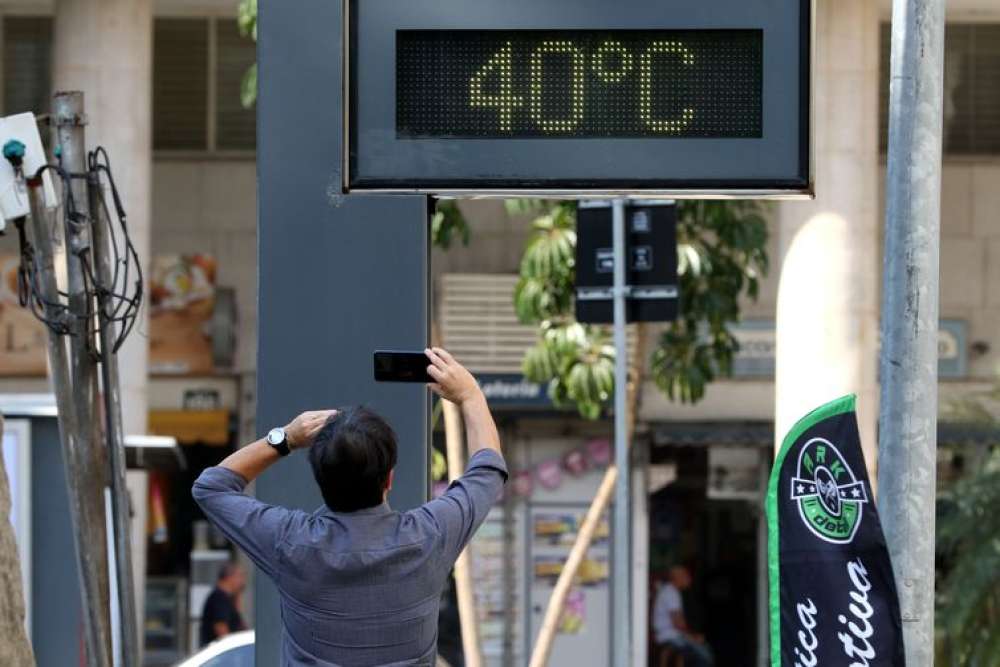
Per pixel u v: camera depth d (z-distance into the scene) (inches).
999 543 810.8
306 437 247.1
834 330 799.1
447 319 1067.9
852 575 310.7
